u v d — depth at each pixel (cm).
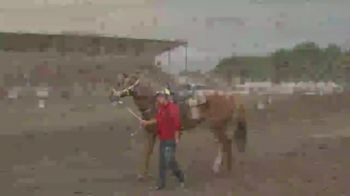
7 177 1209
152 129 1119
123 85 1127
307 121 2625
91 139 1961
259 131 2202
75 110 3350
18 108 3538
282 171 1249
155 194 999
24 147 1750
